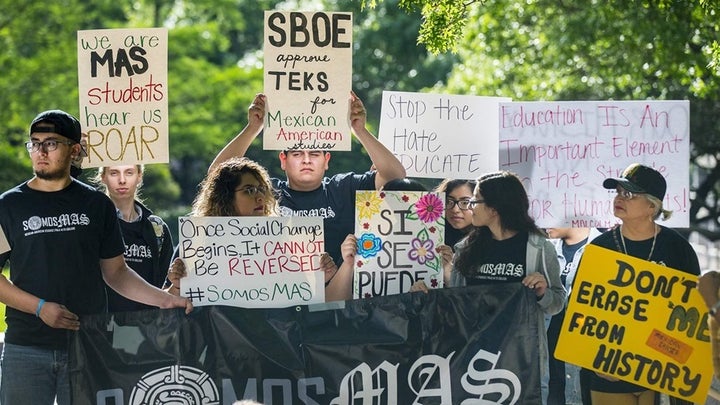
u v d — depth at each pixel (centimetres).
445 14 1058
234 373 829
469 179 1005
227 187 854
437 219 874
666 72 1883
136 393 813
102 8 4688
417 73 3912
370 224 870
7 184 3781
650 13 1781
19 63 3828
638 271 859
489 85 2372
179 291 842
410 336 841
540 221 978
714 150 2288
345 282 871
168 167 4525
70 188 790
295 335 836
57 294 780
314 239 847
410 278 873
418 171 1008
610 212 969
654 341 860
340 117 941
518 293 848
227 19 5044
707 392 856
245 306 841
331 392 836
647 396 877
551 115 977
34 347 788
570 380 938
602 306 865
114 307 916
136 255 922
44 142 770
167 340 820
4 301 771
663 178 867
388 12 4003
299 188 977
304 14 932
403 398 841
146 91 924
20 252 777
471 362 844
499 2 2248
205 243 839
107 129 925
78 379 800
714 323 785
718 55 1181
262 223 842
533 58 2283
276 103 937
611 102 966
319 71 937
